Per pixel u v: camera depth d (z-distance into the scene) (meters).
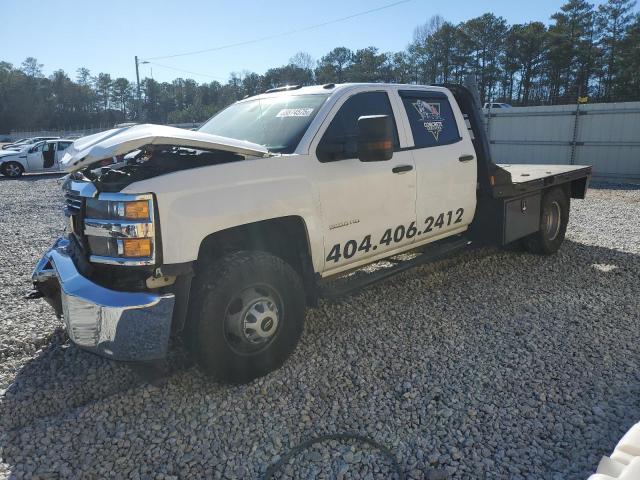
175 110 108.62
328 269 4.30
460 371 3.77
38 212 11.73
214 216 3.37
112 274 3.43
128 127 3.69
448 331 4.46
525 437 3.01
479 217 5.82
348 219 4.27
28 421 3.30
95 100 127.38
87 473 2.80
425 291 5.45
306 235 3.97
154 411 3.36
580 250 7.12
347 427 3.15
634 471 1.94
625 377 3.65
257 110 4.78
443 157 5.10
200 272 3.54
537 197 6.28
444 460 2.83
